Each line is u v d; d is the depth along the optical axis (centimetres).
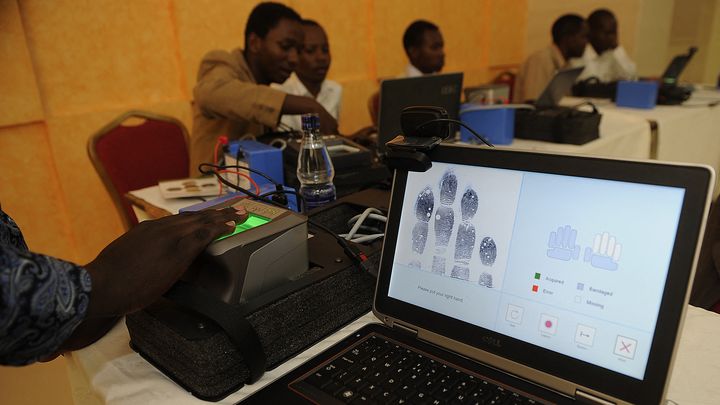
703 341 73
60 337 52
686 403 61
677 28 389
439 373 63
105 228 265
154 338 70
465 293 68
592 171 59
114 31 252
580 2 422
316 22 317
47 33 233
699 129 278
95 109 253
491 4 440
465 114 212
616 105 287
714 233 106
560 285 60
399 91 187
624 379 55
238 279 70
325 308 78
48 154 243
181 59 273
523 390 59
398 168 75
